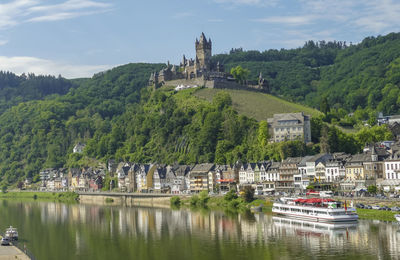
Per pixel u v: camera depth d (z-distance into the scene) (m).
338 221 183.62
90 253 156.88
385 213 188.50
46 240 179.38
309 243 156.50
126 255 152.62
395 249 143.62
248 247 155.38
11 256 144.88
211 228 189.12
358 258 137.38
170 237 176.50
